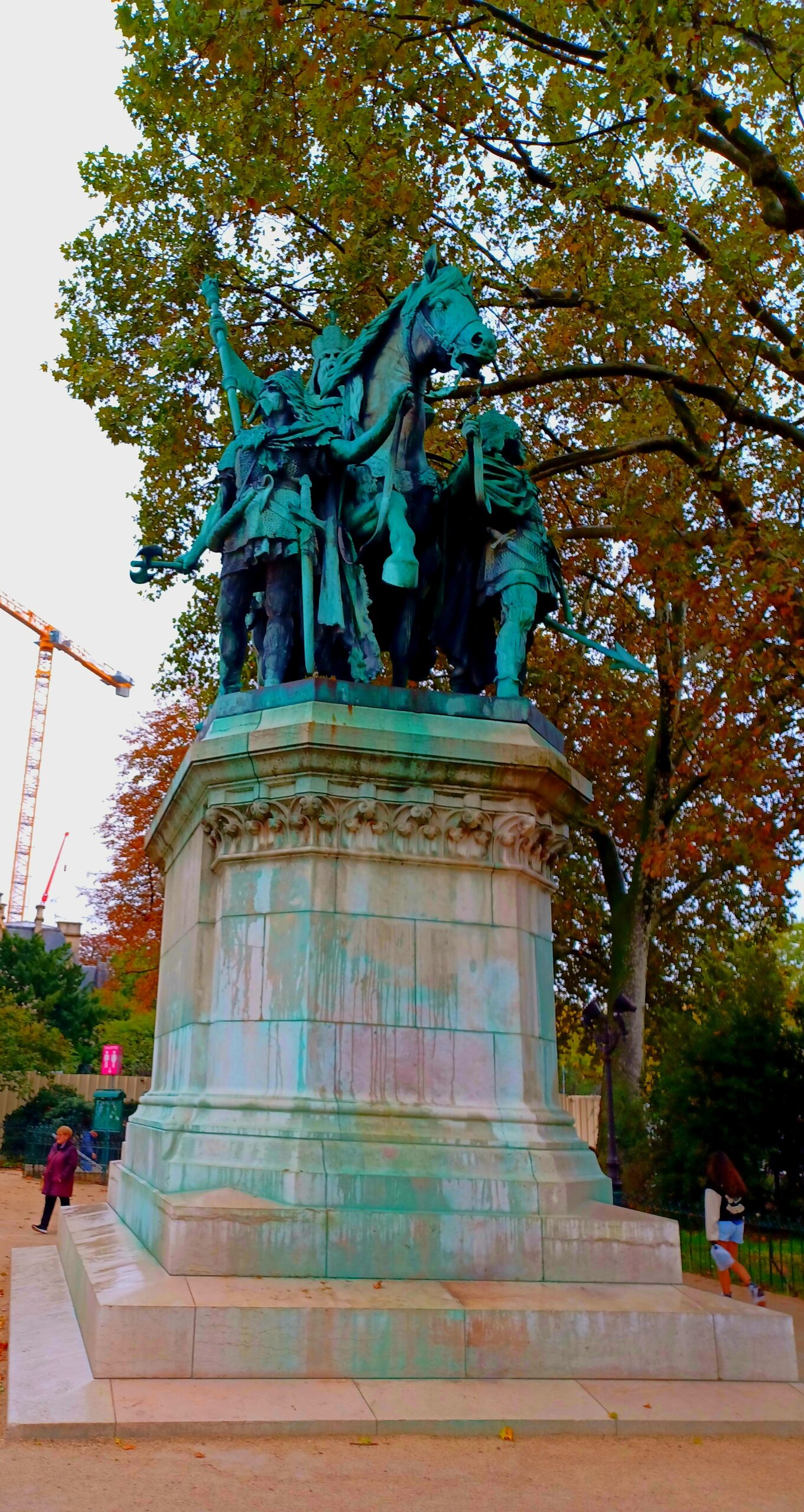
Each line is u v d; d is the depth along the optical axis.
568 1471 5.44
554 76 14.59
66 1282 9.45
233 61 12.88
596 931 28.22
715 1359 6.76
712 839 17.84
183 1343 6.09
